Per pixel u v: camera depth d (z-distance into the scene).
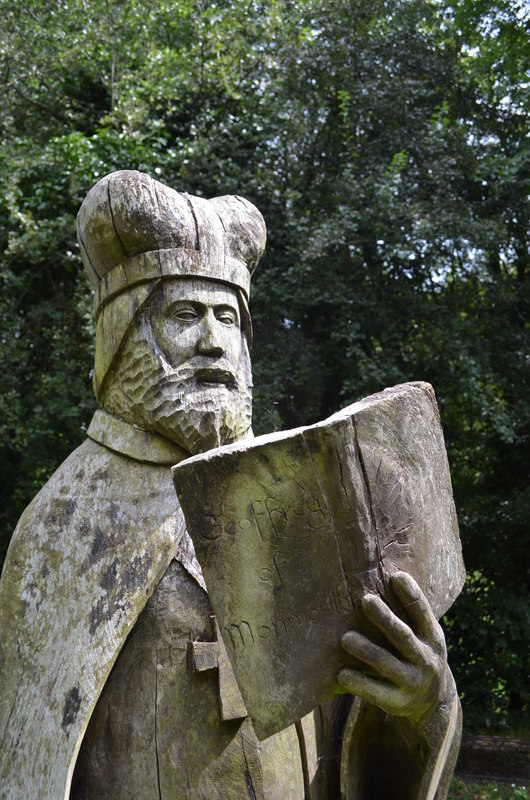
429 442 1.96
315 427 1.76
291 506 1.76
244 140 8.32
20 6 8.59
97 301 2.31
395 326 8.05
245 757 2.03
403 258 7.58
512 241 8.80
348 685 1.75
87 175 7.71
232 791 2.00
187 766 1.99
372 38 8.44
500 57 6.87
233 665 1.73
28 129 8.98
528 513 8.35
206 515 1.75
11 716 1.98
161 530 2.06
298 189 8.27
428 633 1.80
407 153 8.34
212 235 2.27
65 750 1.89
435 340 8.16
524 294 8.84
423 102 8.77
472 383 7.70
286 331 7.79
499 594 8.19
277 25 8.55
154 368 2.16
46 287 8.53
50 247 7.85
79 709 1.92
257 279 7.66
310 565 1.76
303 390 7.81
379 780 2.20
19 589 2.07
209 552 1.75
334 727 2.27
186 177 7.96
